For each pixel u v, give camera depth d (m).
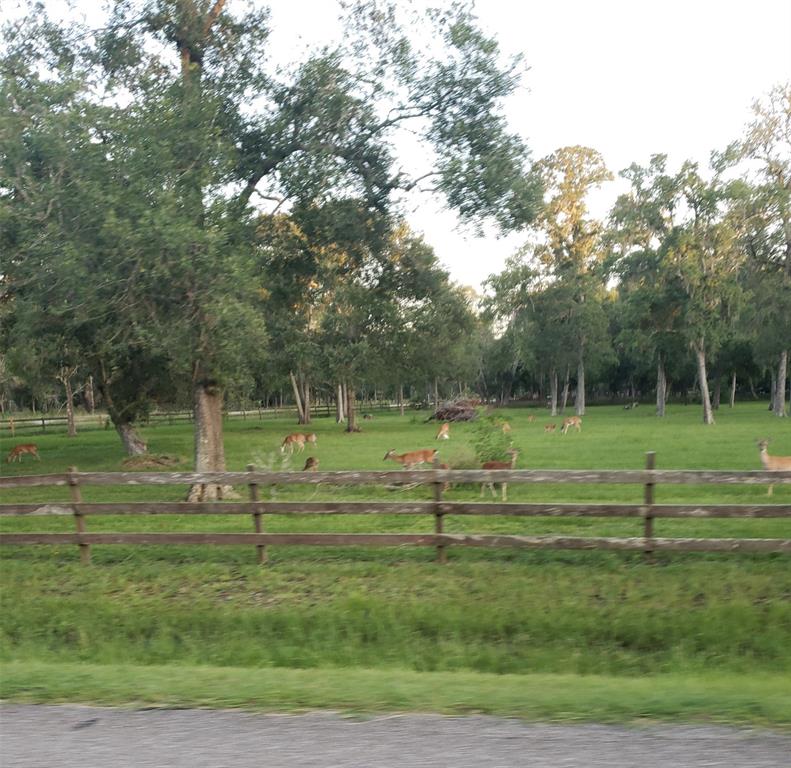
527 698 4.66
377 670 6.85
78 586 9.79
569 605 8.34
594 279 57.25
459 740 3.88
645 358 64.88
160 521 13.60
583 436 35.44
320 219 16.30
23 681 5.31
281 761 3.64
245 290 14.12
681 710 4.32
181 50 16.50
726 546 9.17
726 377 70.25
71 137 13.50
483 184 14.84
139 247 12.77
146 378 28.94
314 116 15.89
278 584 9.50
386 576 9.56
